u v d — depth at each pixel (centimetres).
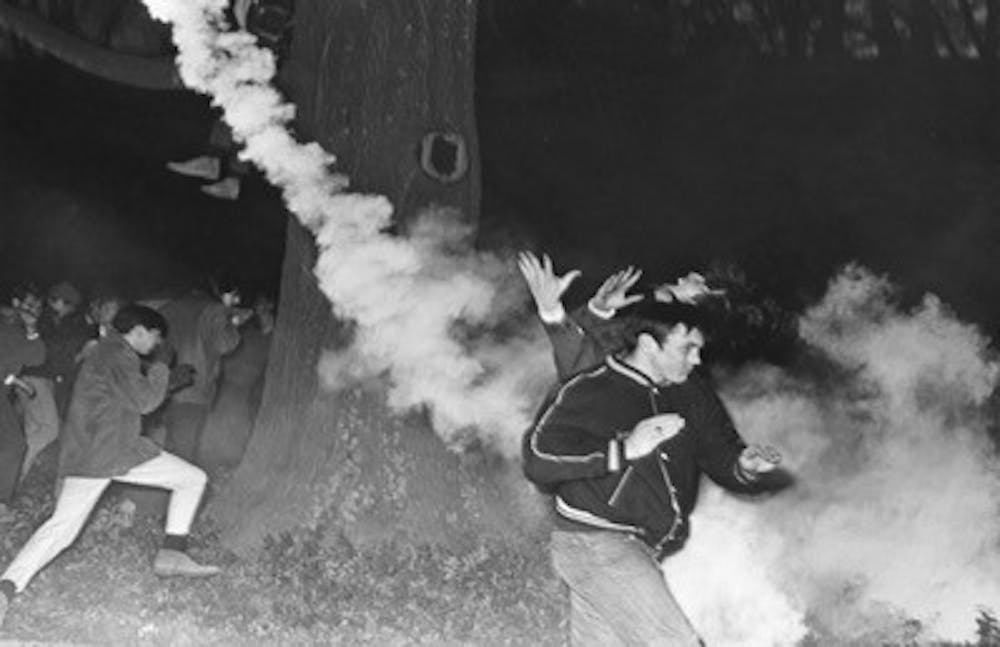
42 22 1003
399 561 816
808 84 1945
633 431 470
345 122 880
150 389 733
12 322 968
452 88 893
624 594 483
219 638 712
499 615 749
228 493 884
